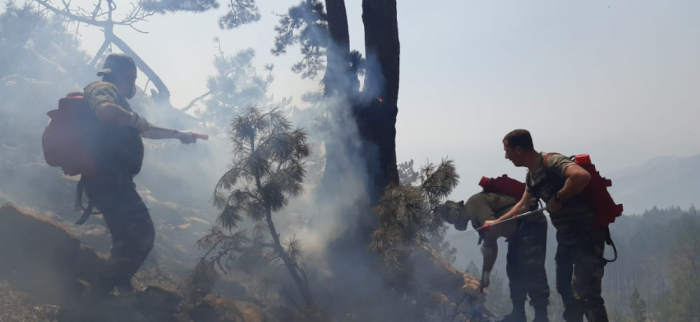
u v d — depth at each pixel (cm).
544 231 473
